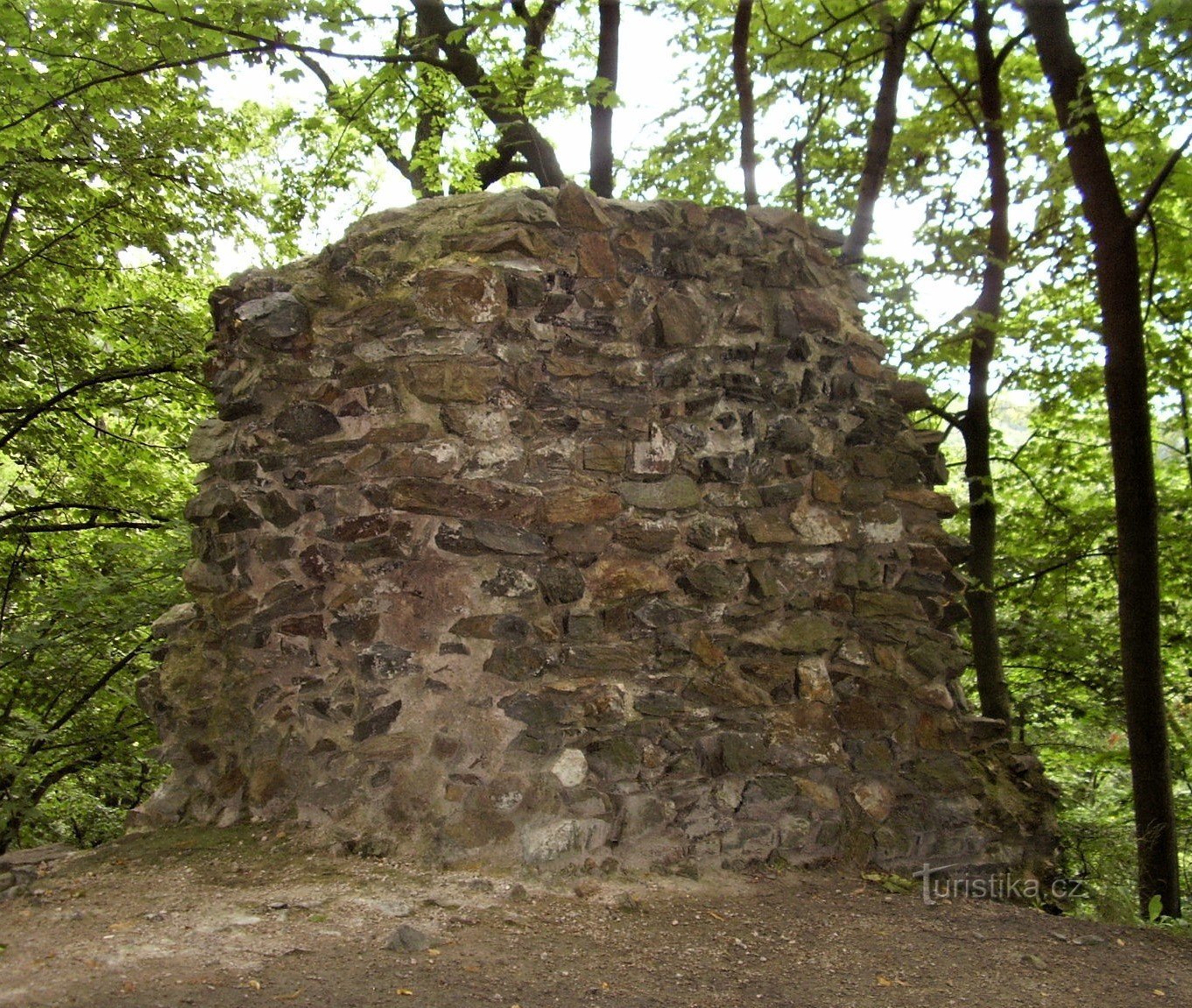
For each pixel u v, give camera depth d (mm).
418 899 4027
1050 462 11805
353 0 8453
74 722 10258
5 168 9492
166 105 10625
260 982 3195
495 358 4871
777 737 5125
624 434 5086
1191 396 11719
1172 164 7316
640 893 4395
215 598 5312
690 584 5086
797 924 4266
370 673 4723
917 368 10094
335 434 5012
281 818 4828
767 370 5469
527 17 11219
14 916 3811
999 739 5852
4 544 11211
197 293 12258
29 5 8312
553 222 5117
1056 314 11453
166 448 12188
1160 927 4754
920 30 9602
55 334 10586
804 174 11062
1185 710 11789
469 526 4773
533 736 4664
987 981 3828
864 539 5559
